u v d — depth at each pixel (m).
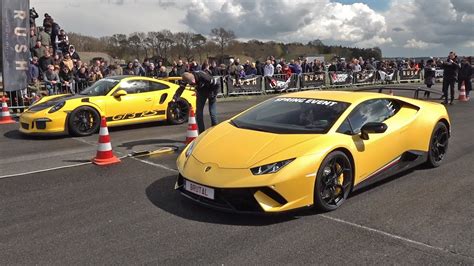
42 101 9.12
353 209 4.39
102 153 6.35
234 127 4.86
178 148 7.40
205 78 7.12
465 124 10.02
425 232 3.83
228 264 3.25
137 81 9.82
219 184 3.92
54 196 4.86
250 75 18.83
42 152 7.22
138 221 4.09
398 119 5.32
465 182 5.31
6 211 4.39
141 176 5.66
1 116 10.57
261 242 3.63
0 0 11.33
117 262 3.29
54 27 17.16
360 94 5.32
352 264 3.25
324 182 4.25
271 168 3.94
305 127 4.58
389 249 3.49
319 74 21.38
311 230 3.87
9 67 11.59
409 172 5.75
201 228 3.92
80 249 3.51
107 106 9.08
